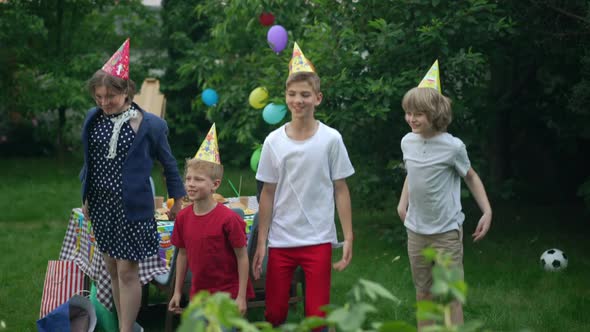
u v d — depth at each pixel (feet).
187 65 30.48
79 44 38.78
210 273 11.23
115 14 39.45
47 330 12.66
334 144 11.34
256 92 22.16
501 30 20.83
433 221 11.55
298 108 11.09
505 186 23.94
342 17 22.13
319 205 11.30
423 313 4.21
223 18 29.04
